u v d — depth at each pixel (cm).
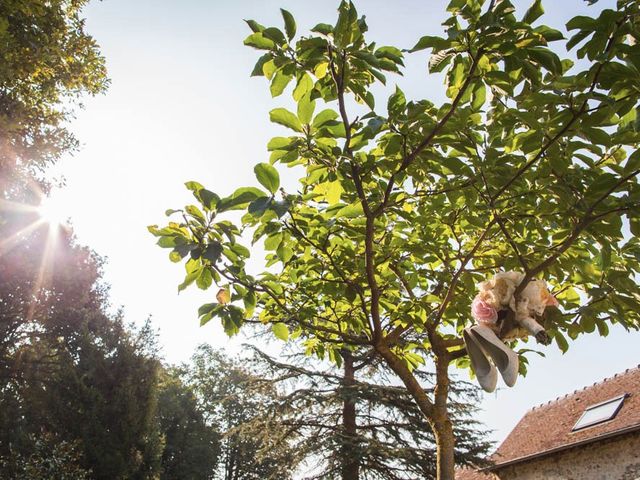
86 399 1947
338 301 451
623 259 381
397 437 1573
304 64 277
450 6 262
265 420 1575
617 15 238
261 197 295
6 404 2062
